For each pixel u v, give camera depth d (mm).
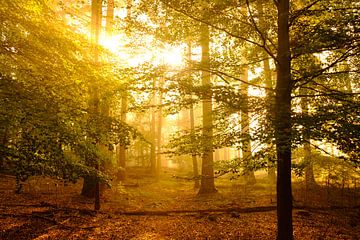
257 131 5750
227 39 8414
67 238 8023
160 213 11570
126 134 7574
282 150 5426
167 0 7305
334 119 5469
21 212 9695
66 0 13547
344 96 6363
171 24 8016
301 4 8297
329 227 9500
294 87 6844
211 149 7117
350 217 10586
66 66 7516
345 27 6008
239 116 7281
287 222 6668
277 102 6469
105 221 10102
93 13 12781
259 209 11773
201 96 6945
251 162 6484
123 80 8086
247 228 9609
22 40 7137
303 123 5449
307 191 14367
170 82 7223
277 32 7836
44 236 7945
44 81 7039
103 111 8547
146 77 7137
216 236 8906
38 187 13383
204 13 7469
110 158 8602
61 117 6289
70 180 6332
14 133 5887
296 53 6664
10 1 6887
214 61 7762
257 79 9672
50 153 5867
